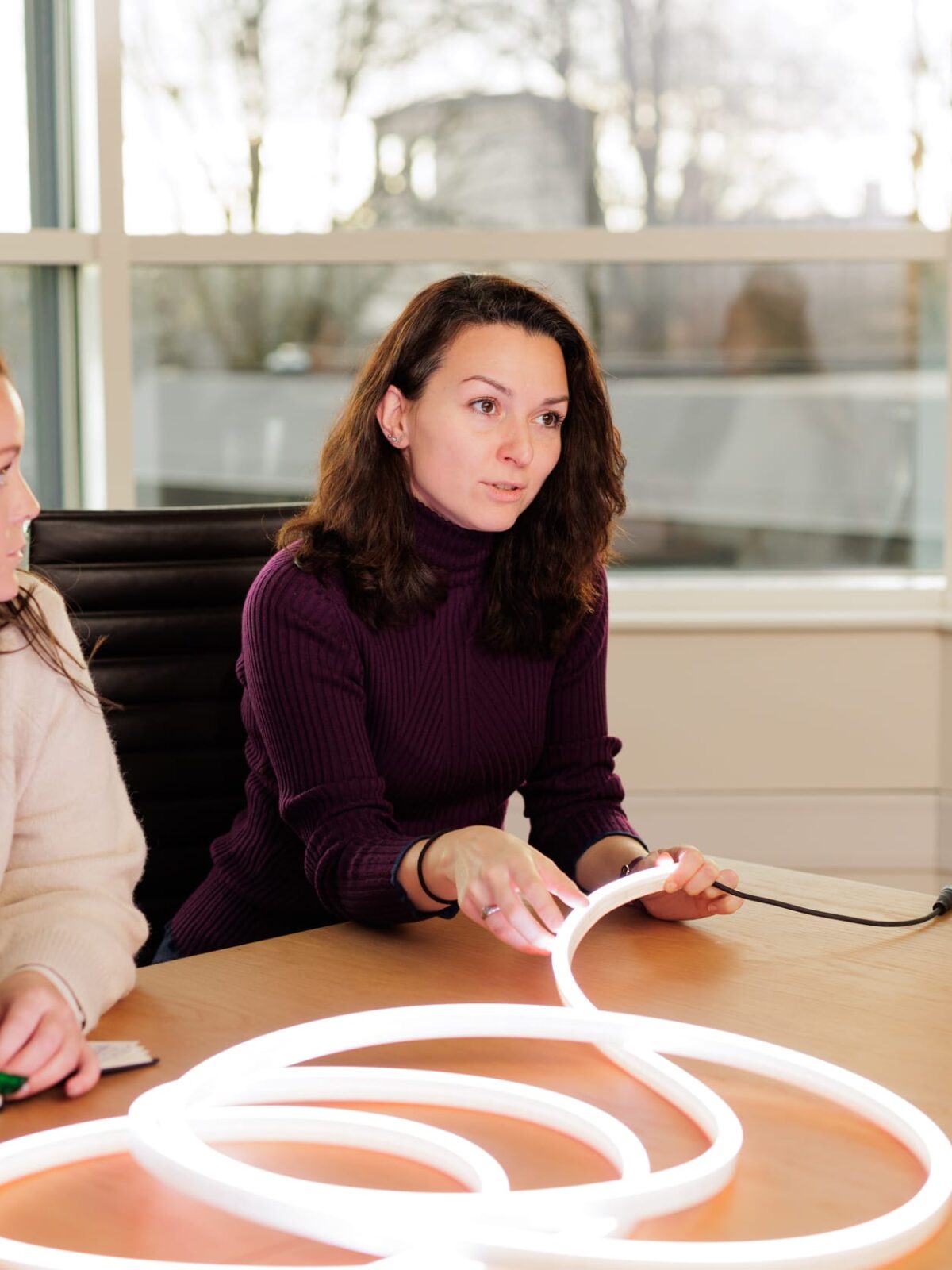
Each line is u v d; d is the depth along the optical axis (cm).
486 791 156
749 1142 80
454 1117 83
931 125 298
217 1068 85
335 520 147
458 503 143
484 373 140
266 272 294
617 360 298
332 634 141
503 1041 96
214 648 177
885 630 295
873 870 300
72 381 300
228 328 295
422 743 149
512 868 109
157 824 174
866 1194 75
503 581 152
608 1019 92
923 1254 68
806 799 299
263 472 299
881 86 298
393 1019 92
